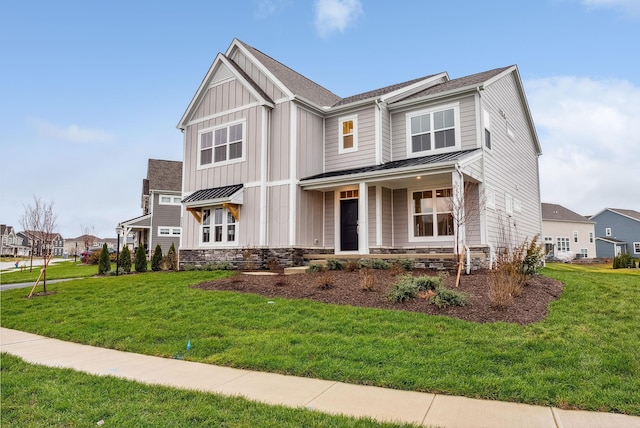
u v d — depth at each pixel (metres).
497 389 4.39
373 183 13.81
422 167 12.06
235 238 15.75
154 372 5.40
